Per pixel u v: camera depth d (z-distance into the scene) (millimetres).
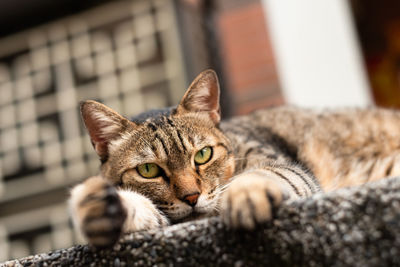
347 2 966
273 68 937
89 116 505
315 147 588
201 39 892
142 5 955
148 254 378
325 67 893
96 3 971
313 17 910
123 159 491
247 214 367
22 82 1030
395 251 347
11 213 982
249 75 946
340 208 358
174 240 377
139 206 427
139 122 509
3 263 402
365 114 617
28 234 963
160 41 944
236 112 940
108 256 384
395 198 352
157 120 505
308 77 901
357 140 599
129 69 973
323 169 579
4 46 1023
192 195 465
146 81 954
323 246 356
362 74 880
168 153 480
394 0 1279
